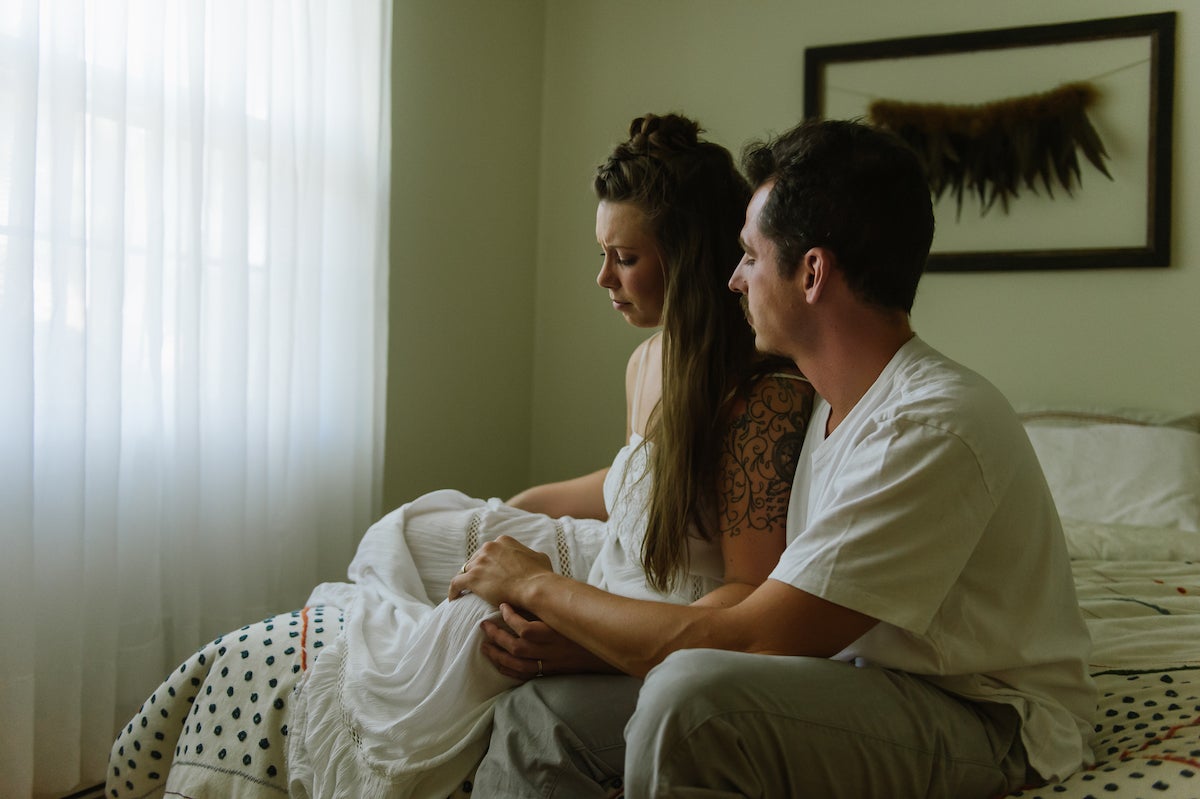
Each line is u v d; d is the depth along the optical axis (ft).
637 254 4.25
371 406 8.77
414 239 9.70
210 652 4.19
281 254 7.74
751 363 4.00
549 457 11.94
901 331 3.37
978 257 10.03
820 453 3.46
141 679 6.64
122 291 6.37
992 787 3.09
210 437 7.22
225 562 7.25
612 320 11.55
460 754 3.62
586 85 11.60
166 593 6.91
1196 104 9.40
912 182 3.22
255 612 7.52
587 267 11.66
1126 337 9.67
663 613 3.20
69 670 6.08
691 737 2.64
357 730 3.67
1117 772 3.02
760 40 10.88
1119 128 9.61
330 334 8.41
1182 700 3.75
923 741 2.93
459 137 10.27
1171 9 9.46
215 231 7.20
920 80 10.22
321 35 8.13
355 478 8.69
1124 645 4.37
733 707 2.68
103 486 6.36
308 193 7.97
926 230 3.27
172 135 6.83
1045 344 9.94
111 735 6.41
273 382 7.73
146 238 6.61
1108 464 8.45
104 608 6.38
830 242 3.19
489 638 3.75
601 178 4.36
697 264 4.07
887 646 3.06
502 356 11.28
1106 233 9.69
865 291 3.23
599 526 5.19
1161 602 5.13
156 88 6.59
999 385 10.11
